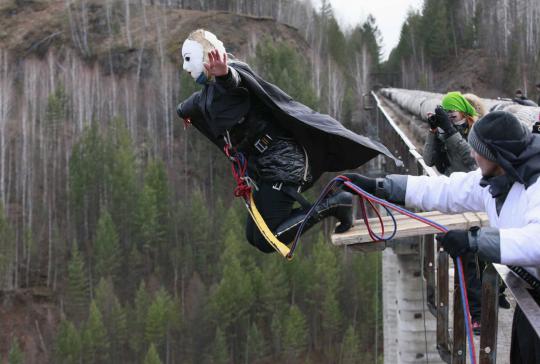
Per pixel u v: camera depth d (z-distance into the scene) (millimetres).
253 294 56625
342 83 94688
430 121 6141
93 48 106312
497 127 3215
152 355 47719
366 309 56969
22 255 68625
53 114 81375
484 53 97688
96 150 71125
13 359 52750
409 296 9188
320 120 4441
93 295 64062
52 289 65125
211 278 64125
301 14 119875
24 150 76688
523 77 90125
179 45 106250
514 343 3699
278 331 54562
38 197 75812
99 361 53188
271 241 4383
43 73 100875
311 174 4633
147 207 66000
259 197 4551
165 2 117750
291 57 88188
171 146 86000
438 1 103750
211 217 70875
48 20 110125
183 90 83750
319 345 56812
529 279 3438
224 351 53000
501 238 3064
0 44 107312
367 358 54250
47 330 60938
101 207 68250
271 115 4461
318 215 4453
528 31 90688
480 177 3725
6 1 113562
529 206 3191
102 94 92938
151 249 65938
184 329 55312
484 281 4098
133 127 88750
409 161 10641
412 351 9102
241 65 4391
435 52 102625
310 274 57188
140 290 56375
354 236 4484
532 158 3234
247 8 119062
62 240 68812
